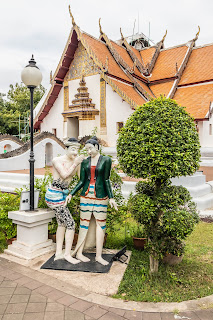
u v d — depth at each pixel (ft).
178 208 13.97
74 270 14.83
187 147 13.93
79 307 11.55
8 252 17.31
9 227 18.30
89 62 71.51
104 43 76.43
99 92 69.97
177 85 75.36
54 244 18.08
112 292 12.69
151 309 11.50
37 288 13.03
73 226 16.34
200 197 27.58
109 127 68.54
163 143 13.61
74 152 16.43
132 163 14.43
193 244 18.94
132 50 83.82
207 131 65.41
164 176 13.91
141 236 18.19
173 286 13.37
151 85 79.56
